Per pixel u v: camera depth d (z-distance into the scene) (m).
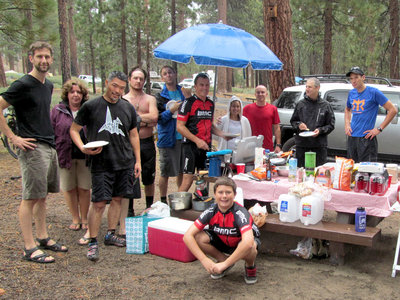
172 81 5.59
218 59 4.64
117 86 4.12
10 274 3.72
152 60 28.58
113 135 4.18
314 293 3.47
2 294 3.36
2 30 10.55
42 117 3.91
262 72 32.97
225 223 3.58
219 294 3.47
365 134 5.75
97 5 22.78
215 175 4.84
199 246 3.69
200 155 5.19
